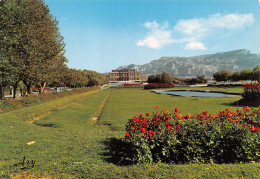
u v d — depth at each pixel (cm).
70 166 462
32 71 2016
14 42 1722
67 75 4694
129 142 502
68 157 538
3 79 1642
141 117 656
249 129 539
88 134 823
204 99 2538
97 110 1870
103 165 479
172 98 2833
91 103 2284
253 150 523
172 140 508
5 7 1675
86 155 561
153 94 3897
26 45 1848
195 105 1933
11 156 538
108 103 2320
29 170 445
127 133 494
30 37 1906
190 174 416
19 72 1817
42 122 1127
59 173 433
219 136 519
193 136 528
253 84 1845
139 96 3403
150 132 512
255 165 464
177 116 641
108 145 657
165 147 505
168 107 1827
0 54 1619
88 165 473
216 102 2162
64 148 625
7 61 1614
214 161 519
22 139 721
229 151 534
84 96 3103
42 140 712
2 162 493
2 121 1055
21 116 1233
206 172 424
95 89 6425
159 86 6219
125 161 518
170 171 427
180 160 521
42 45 2162
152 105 2016
